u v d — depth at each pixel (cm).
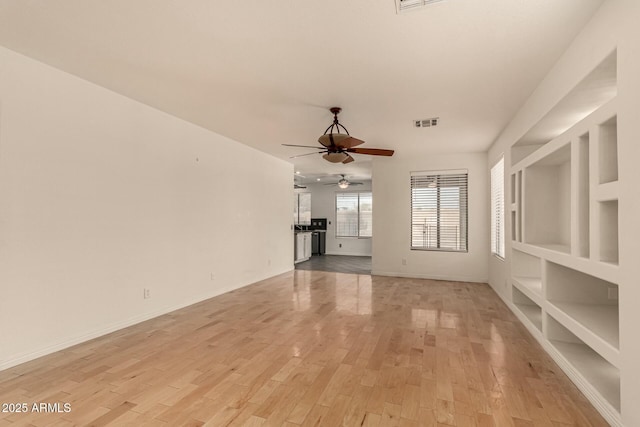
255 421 190
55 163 288
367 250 1078
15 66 261
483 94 337
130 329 346
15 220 261
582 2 196
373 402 210
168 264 407
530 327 340
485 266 608
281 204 696
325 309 425
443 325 363
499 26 220
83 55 265
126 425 186
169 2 198
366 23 219
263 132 488
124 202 350
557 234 373
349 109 383
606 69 208
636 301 165
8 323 256
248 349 295
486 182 607
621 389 177
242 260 560
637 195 164
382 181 681
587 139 236
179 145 424
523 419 193
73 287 301
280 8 203
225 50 255
